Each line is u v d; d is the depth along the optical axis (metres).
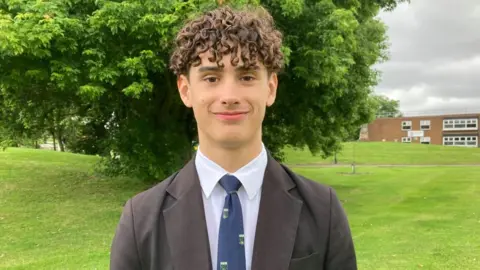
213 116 1.31
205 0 7.21
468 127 59.50
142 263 1.35
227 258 1.28
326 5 8.93
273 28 1.54
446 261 6.11
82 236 7.46
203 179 1.37
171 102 10.35
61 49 7.38
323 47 8.73
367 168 24.34
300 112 11.50
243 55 1.28
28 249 6.66
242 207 1.34
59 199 10.59
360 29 11.72
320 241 1.36
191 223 1.32
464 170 22.64
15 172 14.48
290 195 1.38
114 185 12.52
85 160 19.12
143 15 7.57
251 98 1.31
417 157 33.62
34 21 7.27
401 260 6.16
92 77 7.43
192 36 1.35
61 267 5.69
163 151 10.27
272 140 13.41
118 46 7.96
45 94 10.09
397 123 63.09
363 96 12.02
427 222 9.01
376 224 8.83
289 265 1.29
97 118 12.42
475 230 8.20
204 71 1.31
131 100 10.02
